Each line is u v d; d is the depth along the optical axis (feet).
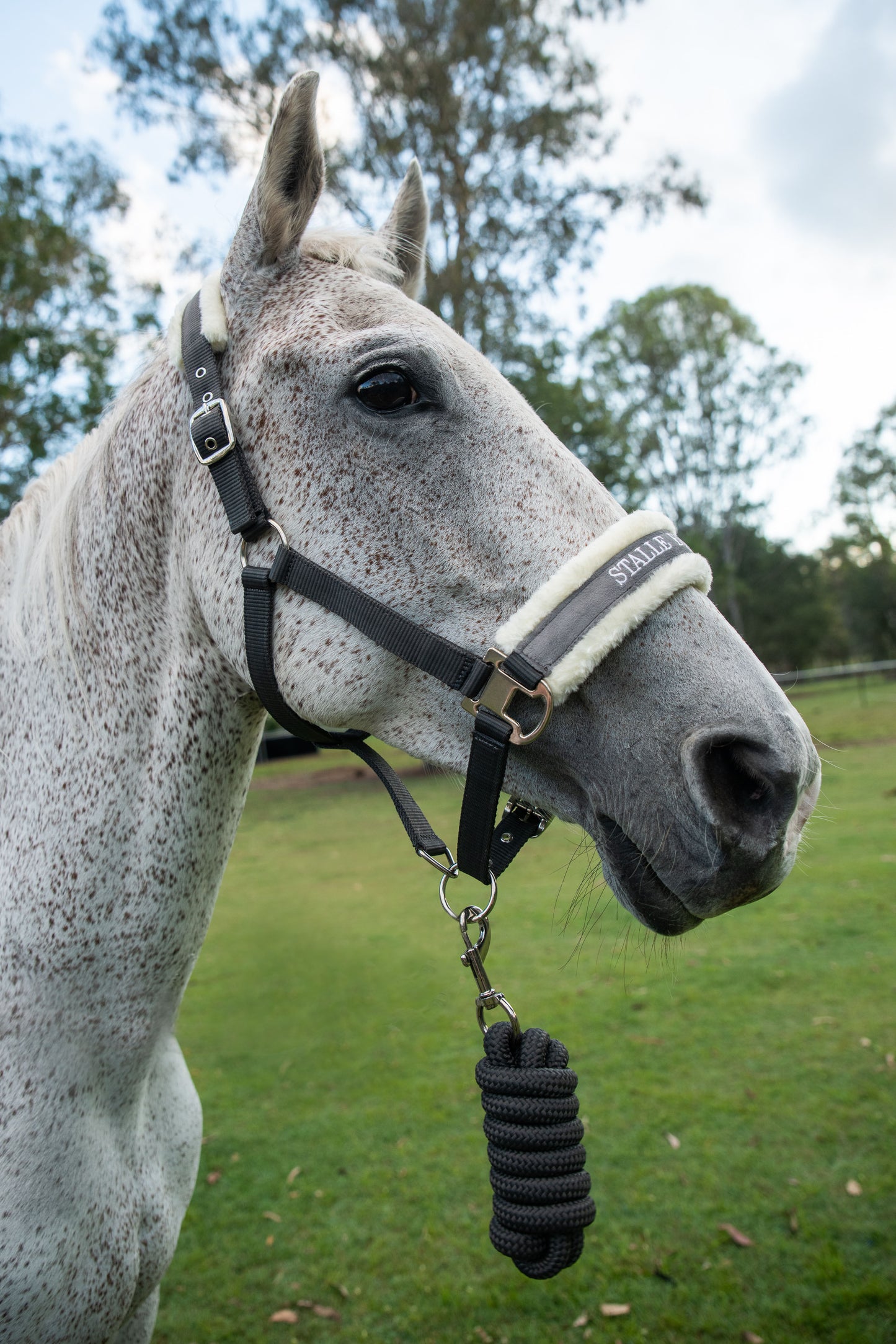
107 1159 3.38
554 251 42.39
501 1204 2.68
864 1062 10.21
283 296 3.38
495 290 41.63
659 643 2.88
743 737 2.73
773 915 16.02
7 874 3.43
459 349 3.33
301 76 3.26
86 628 3.49
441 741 3.17
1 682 3.72
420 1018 12.26
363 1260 7.52
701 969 13.55
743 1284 6.97
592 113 41.34
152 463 3.48
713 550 120.26
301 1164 8.91
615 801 2.89
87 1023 3.32
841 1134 8.84
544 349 47.24
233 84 38.14
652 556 2.93
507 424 3.15
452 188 41.01
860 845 20.71
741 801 2.81
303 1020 12.36
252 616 3.18
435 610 3.07
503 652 2.85
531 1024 11.82
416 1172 8.70
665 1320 6.65
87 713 3.44
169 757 3.40
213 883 3.64
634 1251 7.41
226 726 3.51
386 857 23.20
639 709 2.86
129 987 3.39
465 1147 9.09
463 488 3.08
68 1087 3.26
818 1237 7.43
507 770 3.23
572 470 3.21
